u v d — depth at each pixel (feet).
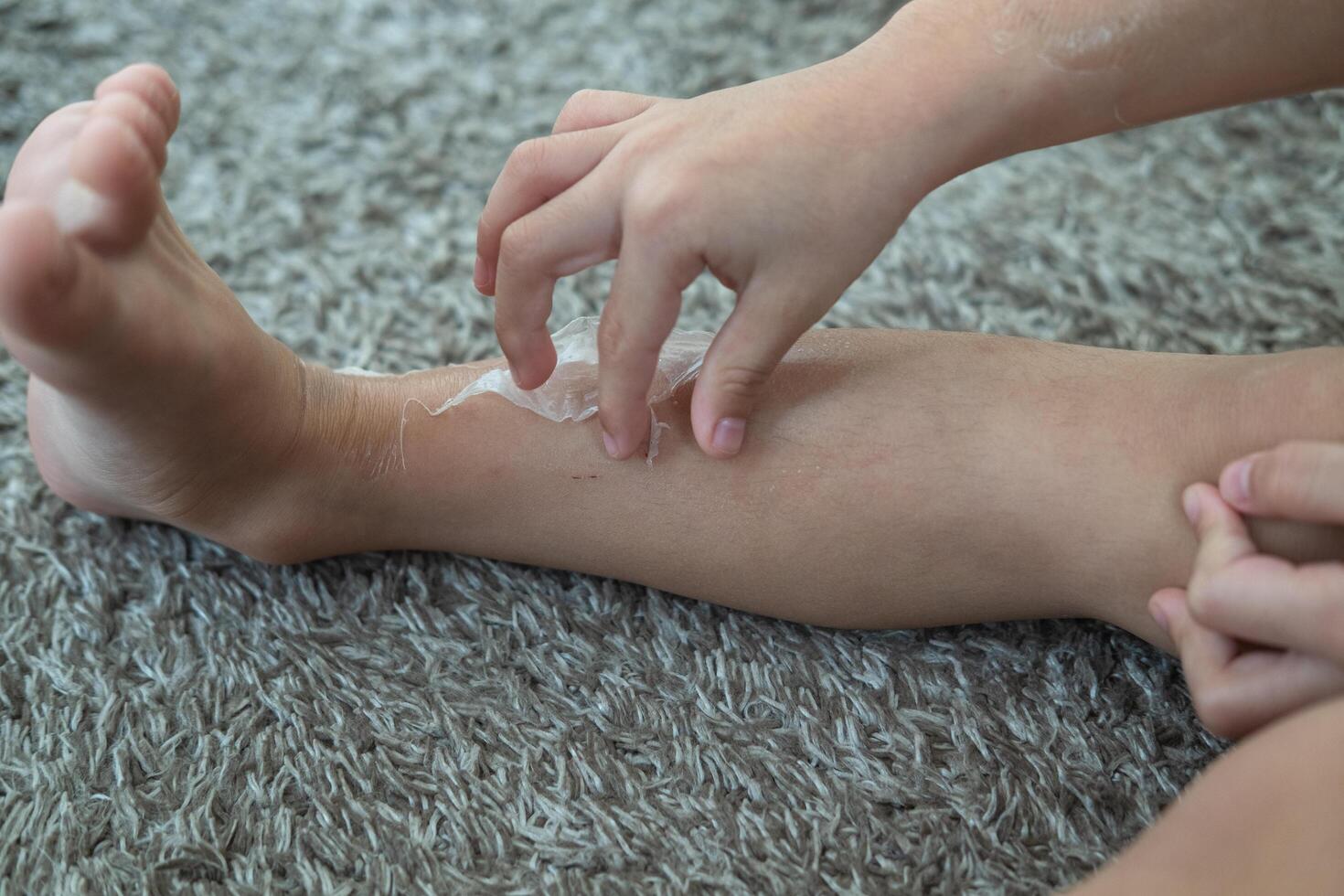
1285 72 1.79
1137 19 1.74
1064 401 1.85
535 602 2.00
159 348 1.75
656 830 1.82
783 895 1.78
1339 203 2.38
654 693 1.92
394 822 1.83
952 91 1.74
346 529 1.98
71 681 1.93
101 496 1.98
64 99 2.46
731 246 1.71
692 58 2.58
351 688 1.93
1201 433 1.79
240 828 1.83
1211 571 1.69
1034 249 2.34
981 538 1.85
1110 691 1.93
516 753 1.88
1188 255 2.32
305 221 2.37
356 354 2.22
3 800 1.84
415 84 2.54
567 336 1.97
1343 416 1.74
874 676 1.93
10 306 1.63
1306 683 1.65
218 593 2.01
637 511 1.91
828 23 2.64
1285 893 1.50
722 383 1.77
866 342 1.93
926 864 1.80
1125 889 1.55
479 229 1.85
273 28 2.61
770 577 1.91
